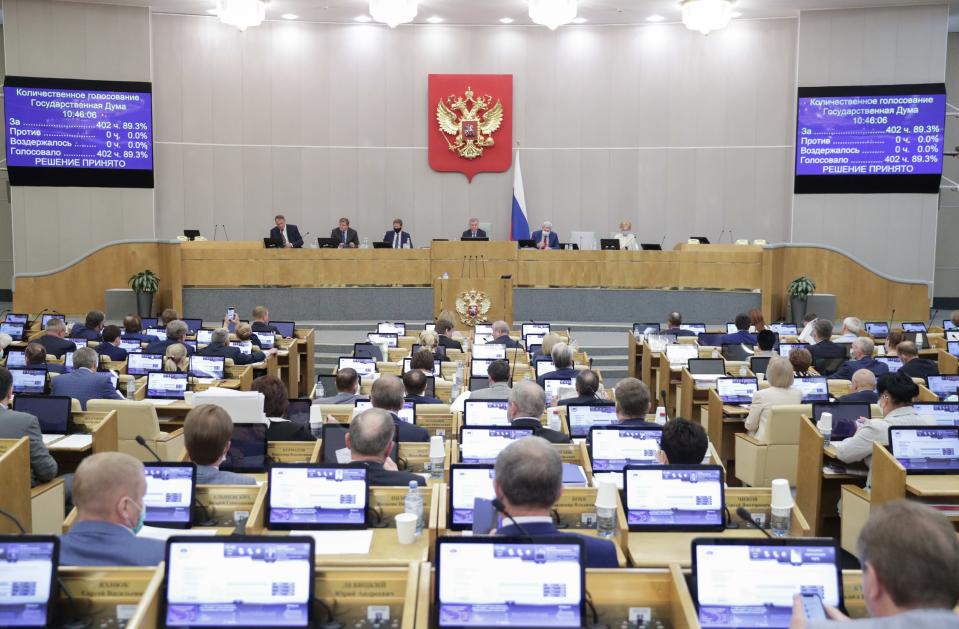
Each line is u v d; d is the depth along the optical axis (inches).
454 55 821.2
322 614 121.3
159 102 794.2
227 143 807.7
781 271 690.2
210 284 689.6
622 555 161.6
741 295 677.3
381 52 820.6
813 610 111.2
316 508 172.2
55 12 754.8
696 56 809.5
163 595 117.6
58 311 688.4
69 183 763.4
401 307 694.5
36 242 765.9
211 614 117.3
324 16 795.4
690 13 685.9
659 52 815.1
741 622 120.2
